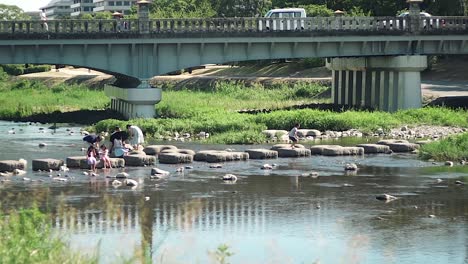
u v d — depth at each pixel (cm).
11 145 6844
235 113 8762
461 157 5875
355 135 7581
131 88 8600
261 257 3256
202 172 5322
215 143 7025
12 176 5100
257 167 5562
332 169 5469
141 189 4678
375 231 3716
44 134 7856
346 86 10194
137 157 5547
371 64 9494
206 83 14450
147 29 8488
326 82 12850
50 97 12119
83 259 2405
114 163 5481
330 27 8912
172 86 14888
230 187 4775
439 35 9194
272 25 8850
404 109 8988
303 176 5188
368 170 5431
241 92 12750
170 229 3706
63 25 8275
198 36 8588
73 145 6844
